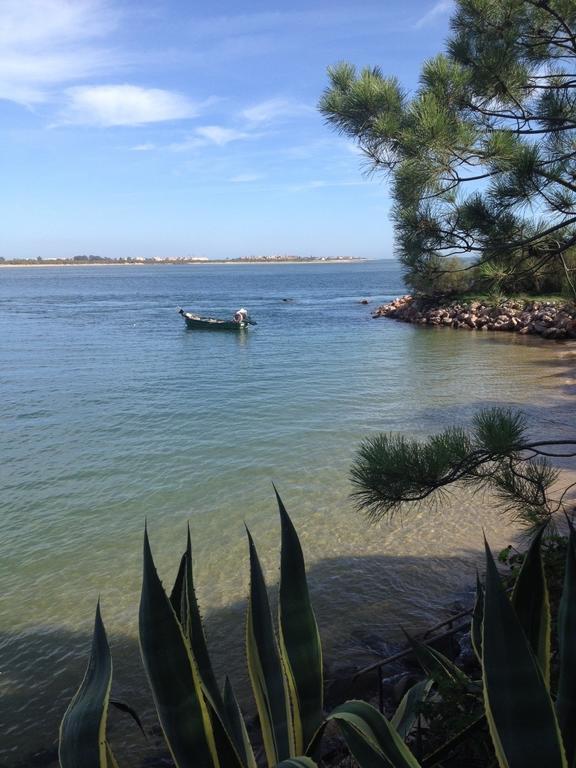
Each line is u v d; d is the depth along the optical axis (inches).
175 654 65.6
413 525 381.4
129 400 830.5
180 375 1031.0
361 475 150.5
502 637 63.7
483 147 196.4
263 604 83.7
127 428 676.1
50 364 1168.8
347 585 312.0
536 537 80.6
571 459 490.6
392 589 305.6
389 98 206.1
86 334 1702.8
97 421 711.1
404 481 146.5
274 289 4256.9
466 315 1707.7
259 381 960.3
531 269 217.0
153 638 65.6
